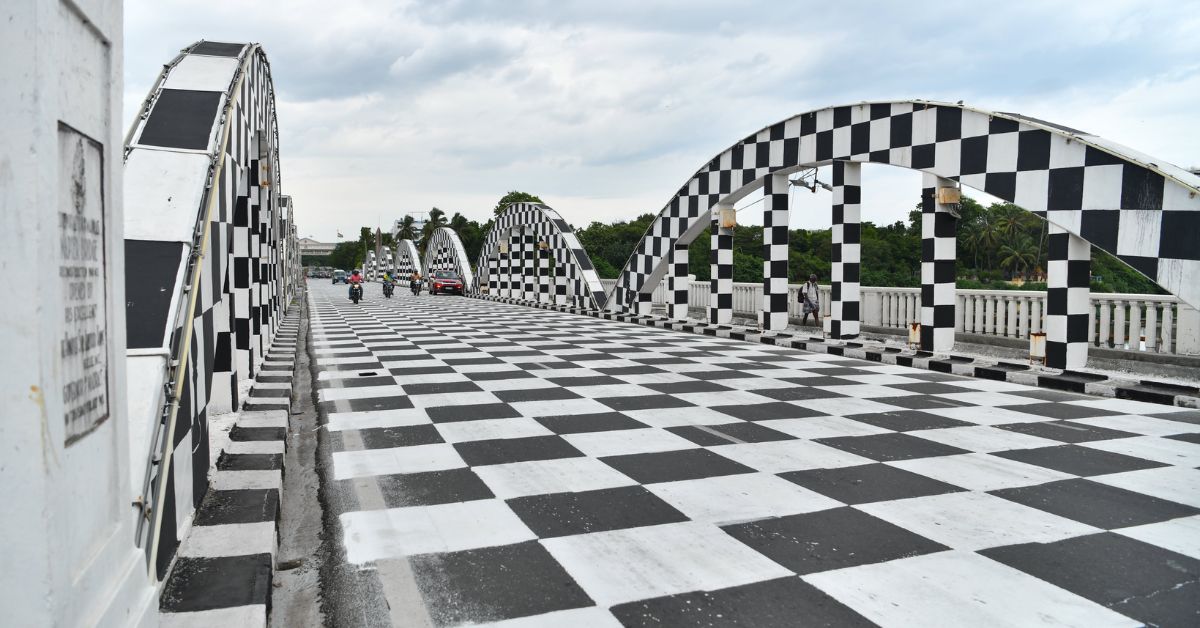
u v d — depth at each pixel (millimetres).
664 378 7699
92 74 1645
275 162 13117
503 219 27625
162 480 2334
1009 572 2912
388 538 3287
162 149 3898
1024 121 7672
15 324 1302
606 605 2637
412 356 9641
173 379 2705
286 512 3795
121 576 1745
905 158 9195
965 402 6410
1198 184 6254
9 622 1292
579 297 19938
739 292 17250
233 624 2301
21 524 1303
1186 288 6340
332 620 2586
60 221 1444
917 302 11969
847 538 3264
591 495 3848
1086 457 4609
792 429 5332
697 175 13633
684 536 3285
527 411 5953
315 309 21875
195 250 3408
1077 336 7402
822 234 32188
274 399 6289
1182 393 6316
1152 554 3096
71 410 1478
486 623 2518
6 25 1302
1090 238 7105
